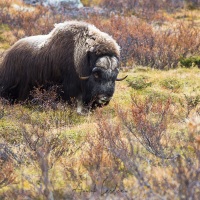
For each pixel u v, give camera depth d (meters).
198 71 43.62
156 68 46.44
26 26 62.56
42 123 28.81
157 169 20.00
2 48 55.34
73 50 33.09
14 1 76.88
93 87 32.09
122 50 47.88
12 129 27.73
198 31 57.94
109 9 78.62
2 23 64.44
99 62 31.52
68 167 21.41
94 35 32.66
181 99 35.31
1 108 31.86
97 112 30.78
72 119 31.14
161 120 25.91
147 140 23.06
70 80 33.41
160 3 81.94
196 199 15.48
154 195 16.33
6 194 18.84
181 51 49.81
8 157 22.53
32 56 34.69
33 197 18.58
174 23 70.38
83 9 76.50
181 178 16.25
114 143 22.34
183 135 24.58
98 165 20.45
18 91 35.72
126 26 59.97
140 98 35.47
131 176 20.02
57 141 24.25
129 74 42.22
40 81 34.47
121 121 28.06
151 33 54.66
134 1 80.69
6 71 35.88
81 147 24.47
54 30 34.38
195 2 83.12
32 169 21.73
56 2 79.25
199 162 18.03
